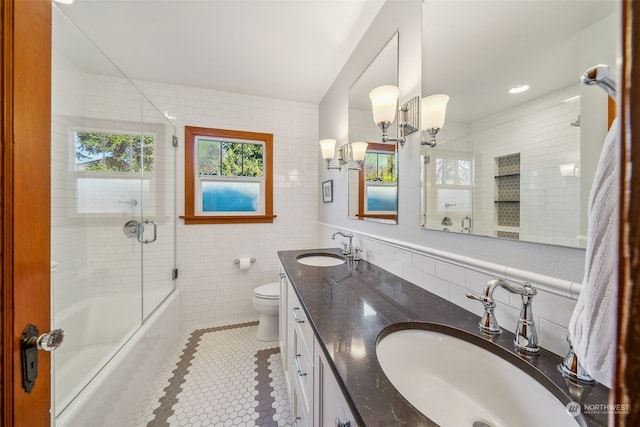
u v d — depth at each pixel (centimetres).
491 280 75
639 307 15
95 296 186
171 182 231
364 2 144
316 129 277
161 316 187
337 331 76
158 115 221
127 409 136
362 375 57
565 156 62
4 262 52
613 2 54
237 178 259
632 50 16
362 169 173
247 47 181
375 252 156
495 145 80
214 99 244
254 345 210
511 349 65
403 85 128
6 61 52
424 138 113
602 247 34
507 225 76
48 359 63
